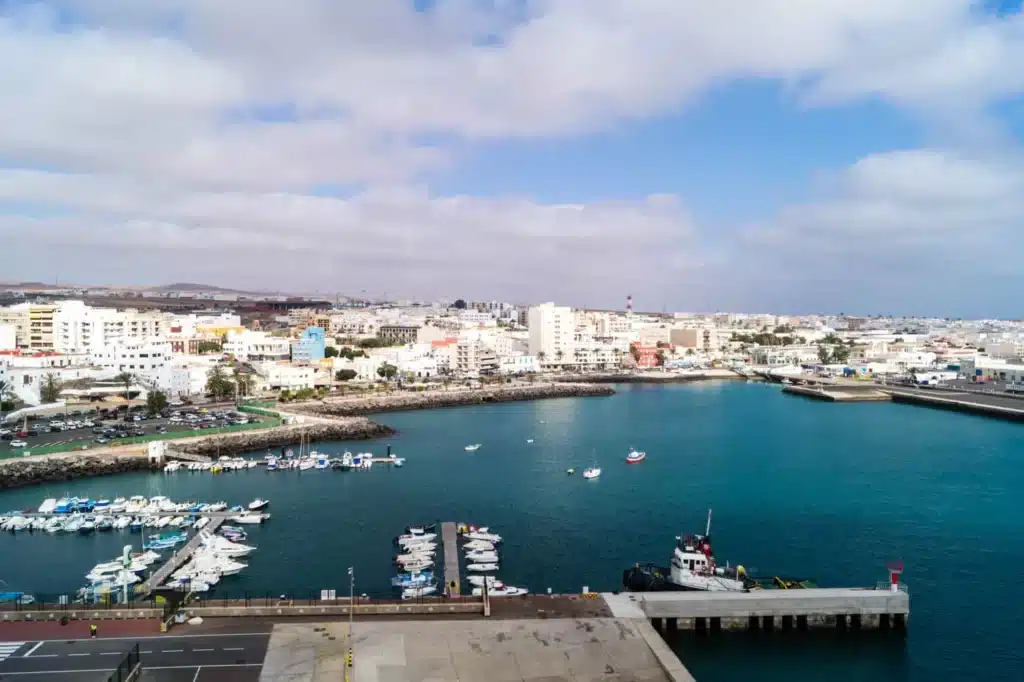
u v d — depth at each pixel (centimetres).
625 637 9338
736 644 10469
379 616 9925
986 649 10581
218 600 10281
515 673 8394
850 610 10881
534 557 14375
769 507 17850
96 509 17188
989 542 15138
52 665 8225
